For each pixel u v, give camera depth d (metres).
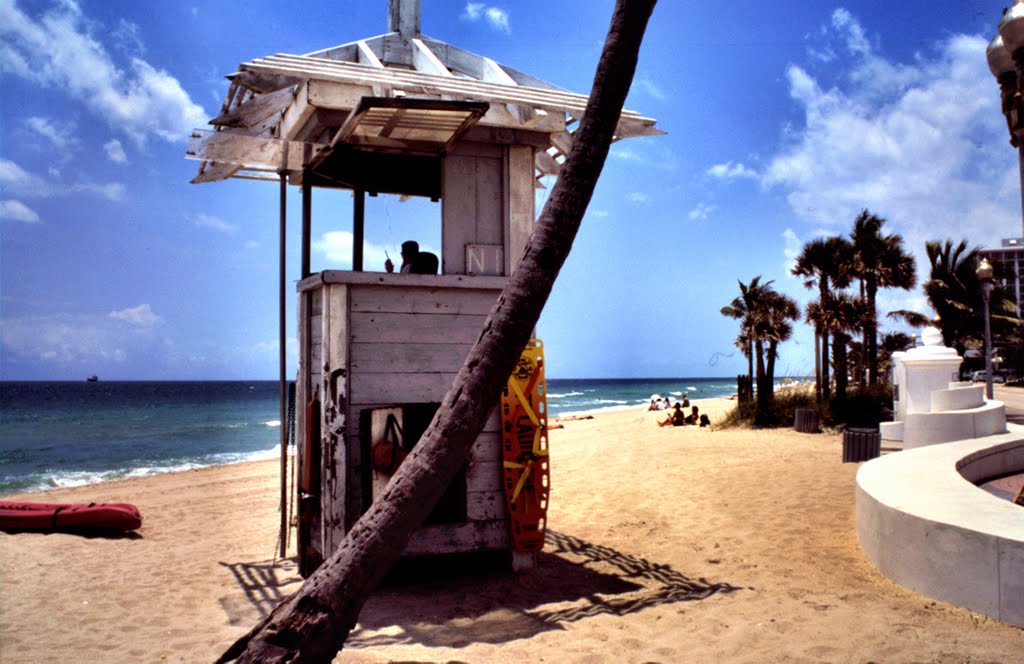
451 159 6.16
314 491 5.99
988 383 19.05
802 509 8.27
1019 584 4.16
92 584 6.09
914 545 4.97
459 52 7.29
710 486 10.42
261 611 5.27
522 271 3.04
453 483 6.12
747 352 23.81
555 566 6.24
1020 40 5.48
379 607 5.00
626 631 4.39
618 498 9.94
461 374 3.02
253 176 7.58
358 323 5.68
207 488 13.85
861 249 24.69
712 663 3.78
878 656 3.74
